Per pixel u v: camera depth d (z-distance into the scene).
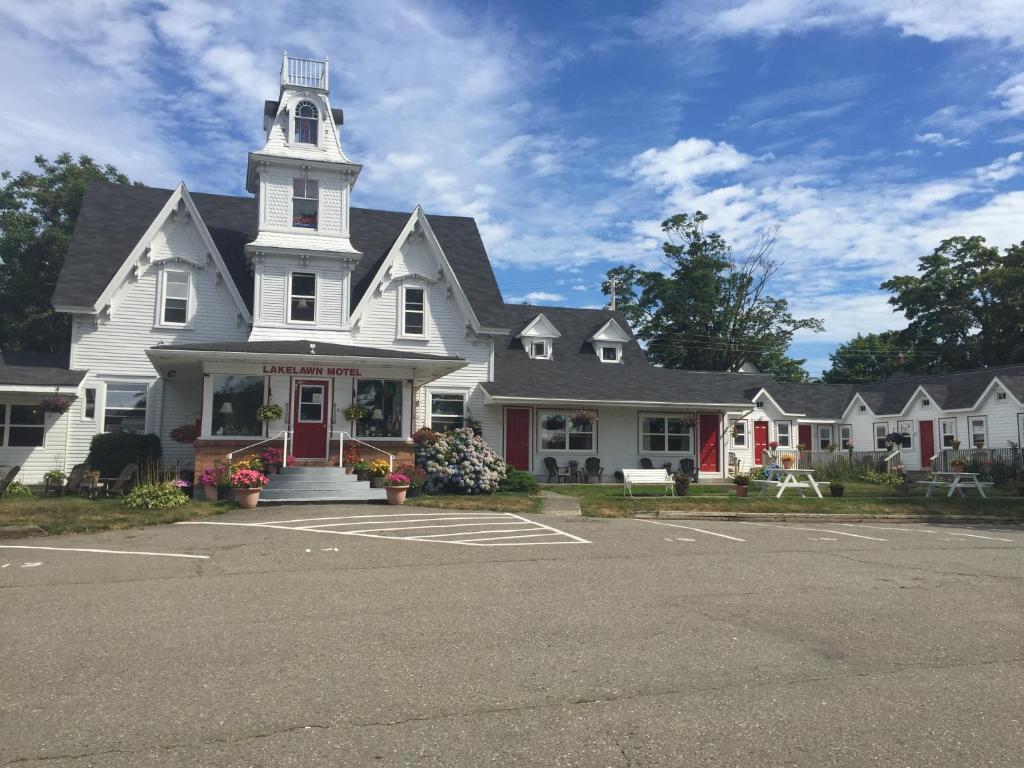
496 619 7.48
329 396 21.31
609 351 32.28
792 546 13.32
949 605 8.55
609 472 28.66
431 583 9.27
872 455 35.69
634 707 5.10
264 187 24.86
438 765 4.18
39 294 38.50
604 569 10.45
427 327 26.83
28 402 22.41
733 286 55.09
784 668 6.01
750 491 24.41
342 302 25.11
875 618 7.80
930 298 54.16
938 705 5.25
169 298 24.14
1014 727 4.86
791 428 40.53
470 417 27.11
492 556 11.39
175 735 4.55
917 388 39.19
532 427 28.00
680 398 28.77
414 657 6.18
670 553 12.05
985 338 52.59
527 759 4.27
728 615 7.79
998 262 52.84
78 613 7.56
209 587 8.89
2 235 38.75
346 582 9.28
